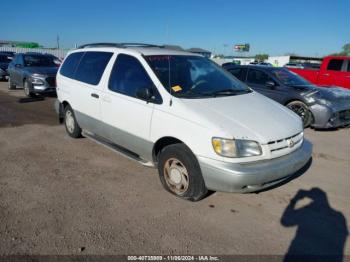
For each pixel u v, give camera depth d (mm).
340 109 7293
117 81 4742
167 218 3535
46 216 3498
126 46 5055
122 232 3250
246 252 3018
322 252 3051
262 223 3510
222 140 3383
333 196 4199
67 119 6309
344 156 5828
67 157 5324
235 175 3309
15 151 5559
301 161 3820
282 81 8023
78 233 3209
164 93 4008
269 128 3662
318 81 12250
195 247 3061
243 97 4449
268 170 3414
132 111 4348
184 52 5051
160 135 3959
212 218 3568
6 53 17969
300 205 3932
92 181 4422
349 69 11484
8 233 3170
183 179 3861
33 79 10969
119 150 4863
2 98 11148
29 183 4309
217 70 5043
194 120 3604
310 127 7949
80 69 5746
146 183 4391
